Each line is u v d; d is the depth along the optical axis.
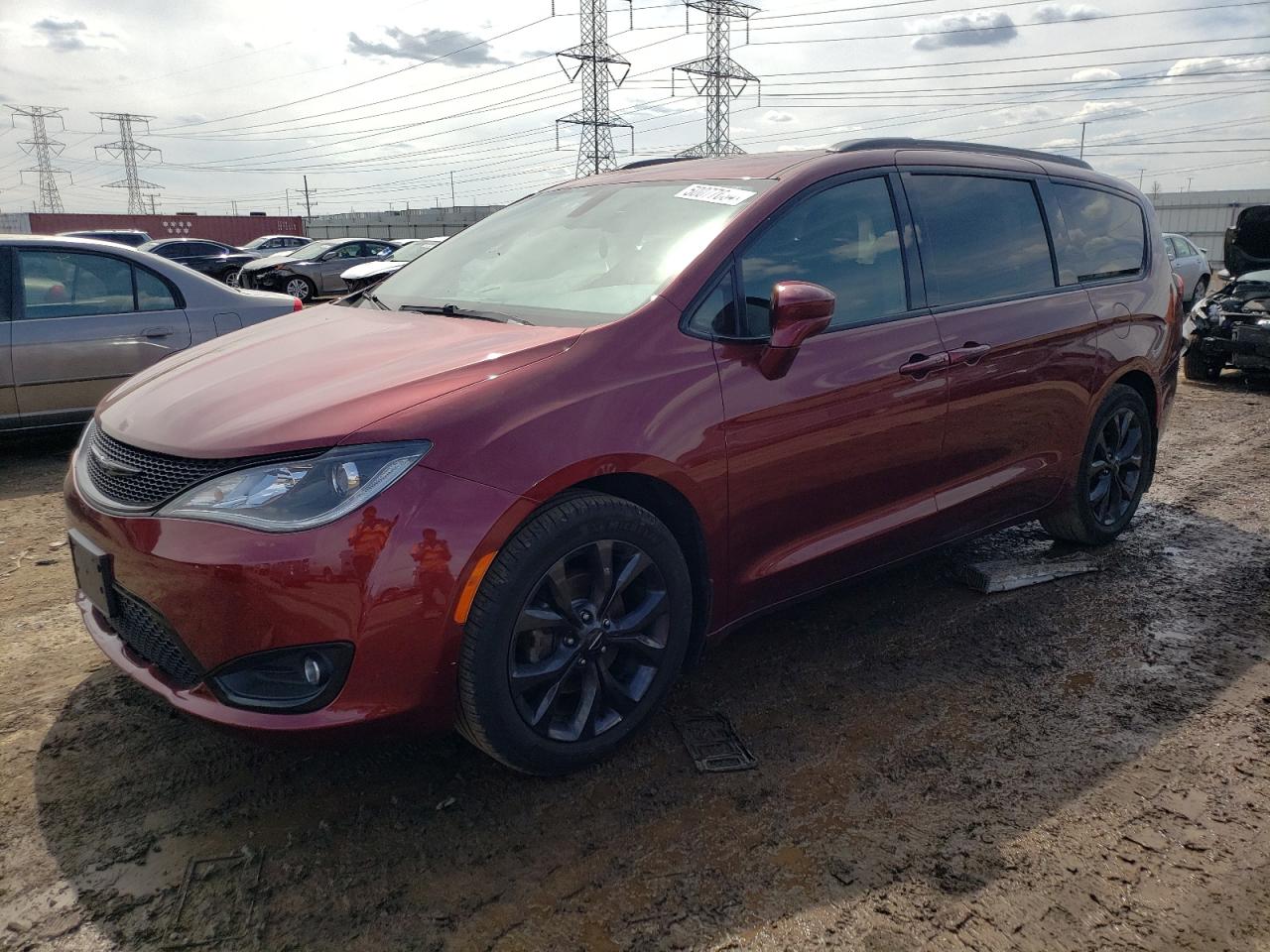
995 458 3.63
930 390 3.24
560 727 2.56
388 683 2.21
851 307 3.11
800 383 2.87
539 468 2.32
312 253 20.09
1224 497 5.43
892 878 2.25
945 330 3.33
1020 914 2.13
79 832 2.37
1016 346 3.58
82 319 6.00
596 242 3.18
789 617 3.71
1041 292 3.79
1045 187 3.98
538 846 2.34
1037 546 4.54
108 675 3.16
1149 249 4.50
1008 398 3.59
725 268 2.83
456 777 2.62
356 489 2.15
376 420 2.23
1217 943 2.06
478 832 2.39
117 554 2.32
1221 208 45.94
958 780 2.64
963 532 3.62
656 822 2.44
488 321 2.91
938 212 3.47
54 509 5.12
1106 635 3.58
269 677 2.20
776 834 2.40
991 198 3.72
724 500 2.73
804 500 2.96
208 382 2.65
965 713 3.01
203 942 2.02
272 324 3.37
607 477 2.54
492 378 2.41
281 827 2.40
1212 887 2.23
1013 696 3.12
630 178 3.59
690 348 2.68
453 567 2.21
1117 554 4.45
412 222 54.19
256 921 2.08
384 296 3.54
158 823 2.40
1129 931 2.09
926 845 2.37
